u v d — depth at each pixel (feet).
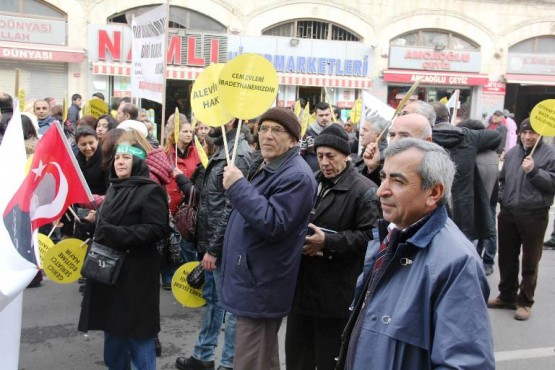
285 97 61.62
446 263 5.73
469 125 17.12
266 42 60.39
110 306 10.77
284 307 9.61
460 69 65.26
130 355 11.31
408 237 6.24
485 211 15.20
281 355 14.37
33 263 6.84
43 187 7.56
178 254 16.22
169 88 59.41
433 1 63.57
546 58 66.69
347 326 7.07
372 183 10.78
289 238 9.42
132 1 56.39
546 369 13.79
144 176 11.25
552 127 16.21
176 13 58.18
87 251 11.57
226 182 9.24
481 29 64.85
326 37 62.90
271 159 9.76
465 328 5.49
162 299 18.30
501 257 17.93
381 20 63.05
